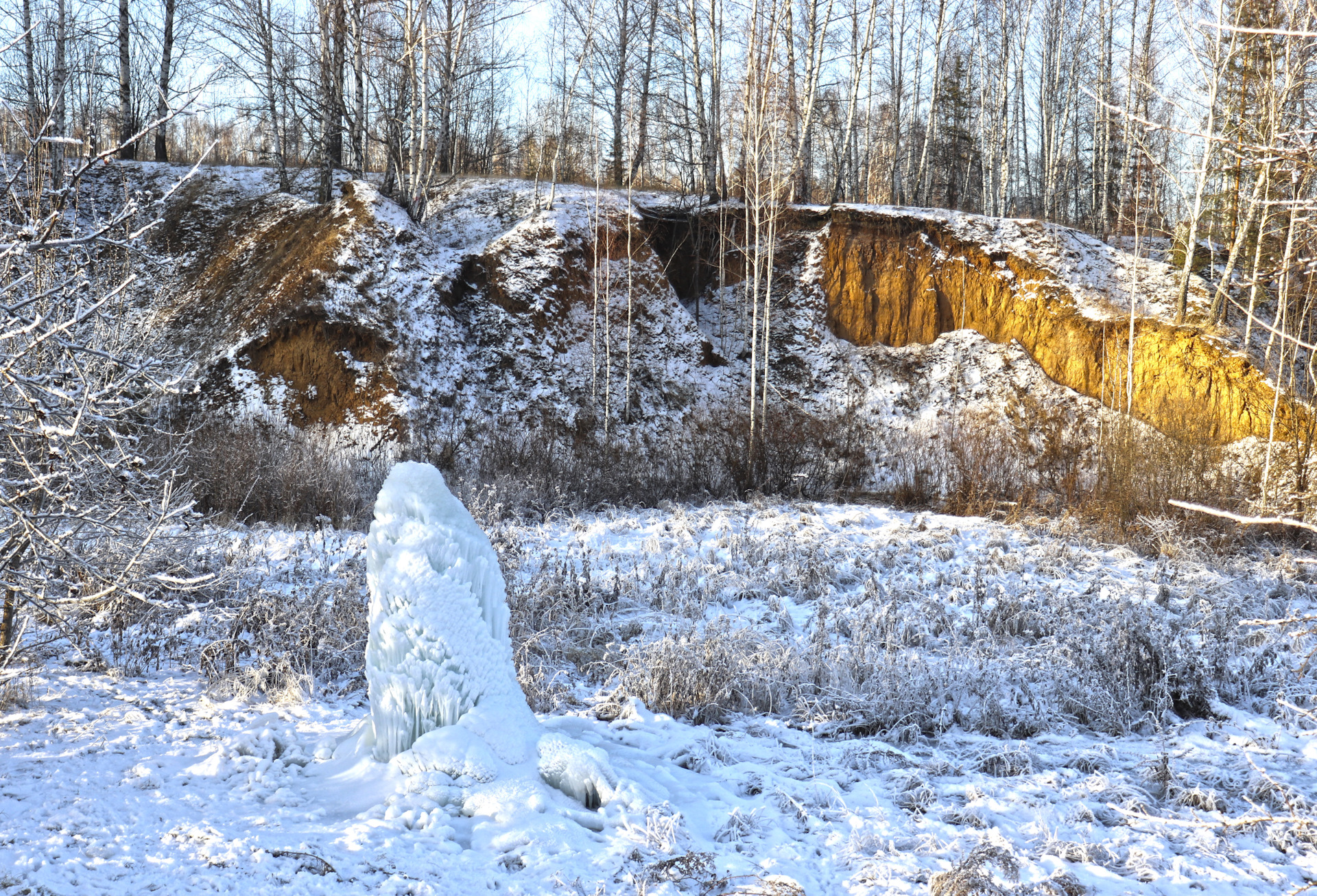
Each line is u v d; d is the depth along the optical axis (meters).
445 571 4.11
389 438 17.03
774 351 22.12
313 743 4.45
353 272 18.95
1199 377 19.02
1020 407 20.25
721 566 9.62
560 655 6.59
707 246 24.38
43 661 5.71
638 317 21.66
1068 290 21.53
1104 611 7.89
